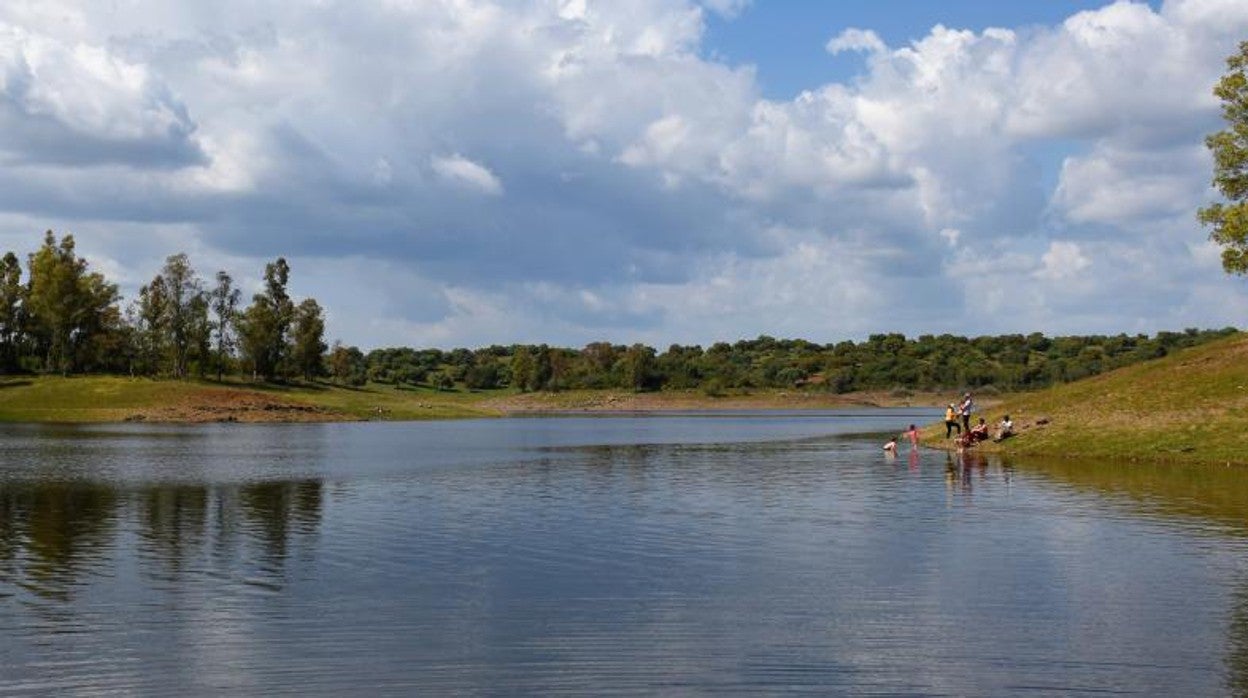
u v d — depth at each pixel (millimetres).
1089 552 23000
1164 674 14289
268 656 15234
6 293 148250
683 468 48562
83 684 13938
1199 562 21750
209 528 27422
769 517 29375
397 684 14000
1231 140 50781
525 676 14328
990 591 19219
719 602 18500
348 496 35438
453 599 18781
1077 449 50844
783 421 138125
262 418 119625
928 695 13547
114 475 43656
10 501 33562
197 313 154625
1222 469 42125
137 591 19422
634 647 15688
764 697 13492
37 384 124812
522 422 133375
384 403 149625
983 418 65875
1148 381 57562
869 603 18375
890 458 53875
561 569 21562
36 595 19047
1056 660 14945
